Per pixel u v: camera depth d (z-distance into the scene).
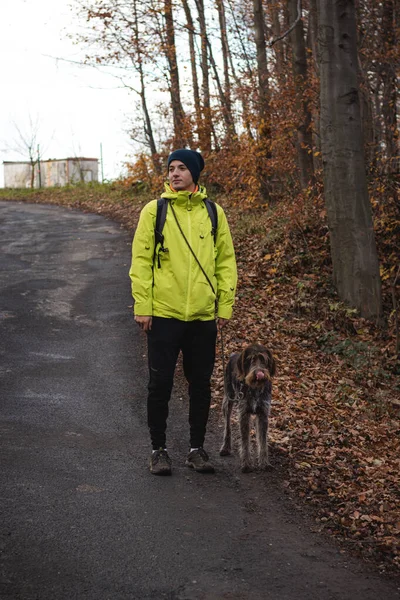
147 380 7.59
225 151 18.83
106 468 5.08
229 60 23.91
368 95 16.23
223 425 6.34
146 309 4.89
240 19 20.95
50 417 6.24
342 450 5.97
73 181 33.28
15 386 7.13
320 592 3.59
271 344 9.01
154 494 4.67
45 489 4.59
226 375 5.70
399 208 12.16
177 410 6.68
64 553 3.75
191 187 5.08
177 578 3.59
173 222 4.94
